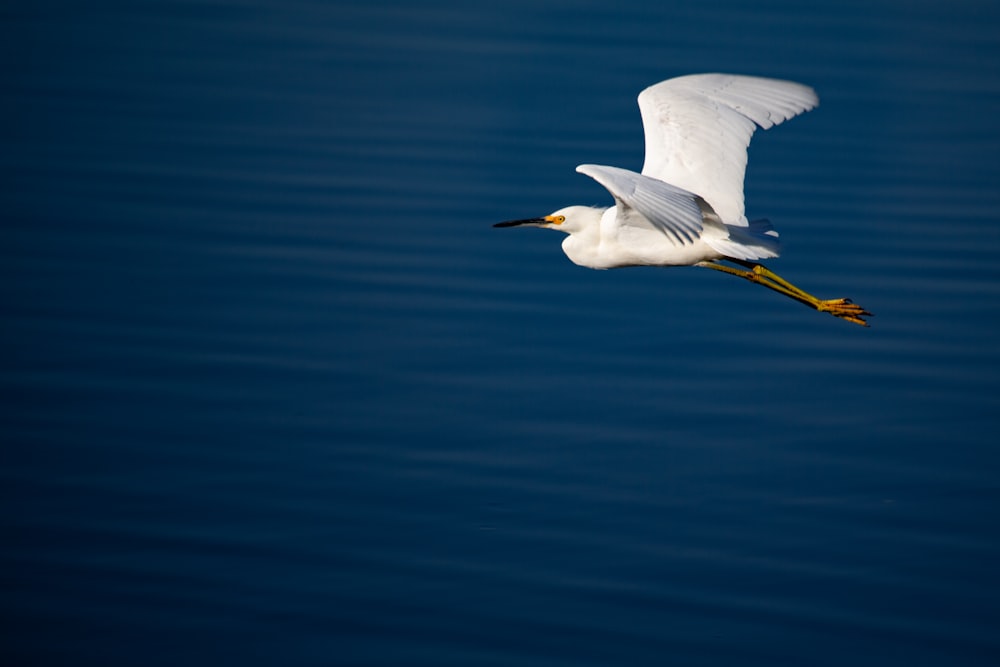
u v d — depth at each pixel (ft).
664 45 85.05
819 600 44.06
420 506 48.60
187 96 79.87
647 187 30.81
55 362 56.49
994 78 82.12
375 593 44.47
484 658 41.68
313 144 74.13
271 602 43.93
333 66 83.76
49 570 45.21
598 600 44.01
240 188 69.72
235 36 88.53
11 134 74.74
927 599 43.88
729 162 36.91
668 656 41.60
